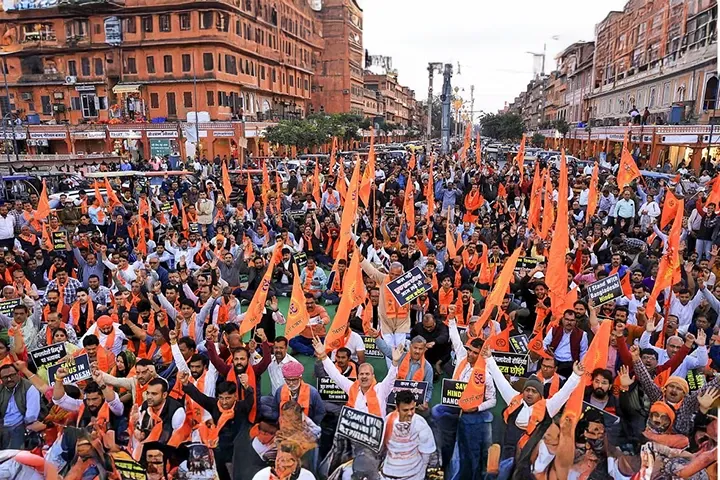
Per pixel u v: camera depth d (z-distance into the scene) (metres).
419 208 18.97
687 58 36.31
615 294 7.95
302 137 46.59
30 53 50.16
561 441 5.01
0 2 49.88
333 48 74.00
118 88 48.28
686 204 16.12
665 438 5.34
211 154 44.53
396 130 103.38
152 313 8.78
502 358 7.39
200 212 17.06
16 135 42.91
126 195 20.20
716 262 11.26
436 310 9.84
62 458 5.75
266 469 4.74
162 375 7.87
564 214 8.04
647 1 45.75
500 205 18.02
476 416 6.23
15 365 6.46
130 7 47.91
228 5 48.00
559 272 8.07
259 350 7.71
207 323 8.82
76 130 43.19
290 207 20.19
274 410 6.12
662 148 34.22
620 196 15.66
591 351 5.70
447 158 34.03
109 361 7.64
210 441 5.92
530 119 125.12
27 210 15.20
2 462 4.97
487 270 11.49
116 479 5.53
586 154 49.94
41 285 12.61
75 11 48.59
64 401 6.47
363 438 5.39
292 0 64.44
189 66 47.97
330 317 11.30
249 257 13.04
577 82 76.19
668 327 8.23
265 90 57.28
